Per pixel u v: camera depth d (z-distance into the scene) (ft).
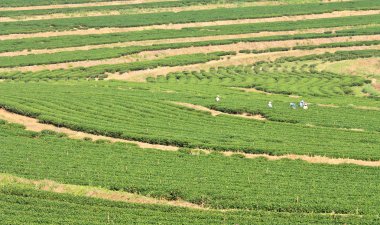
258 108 436.35
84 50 638.53
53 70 582.76
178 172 305.53
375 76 587.68
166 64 612.70
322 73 590.55
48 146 345.92
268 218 250.98
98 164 317.01
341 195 277.23
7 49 626.64
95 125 382.83
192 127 391.04
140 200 274.77
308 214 257.75
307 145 356.18
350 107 455.22
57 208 256.73
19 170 303.68
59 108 424.46
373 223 246.88
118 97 461.78
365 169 318.24
